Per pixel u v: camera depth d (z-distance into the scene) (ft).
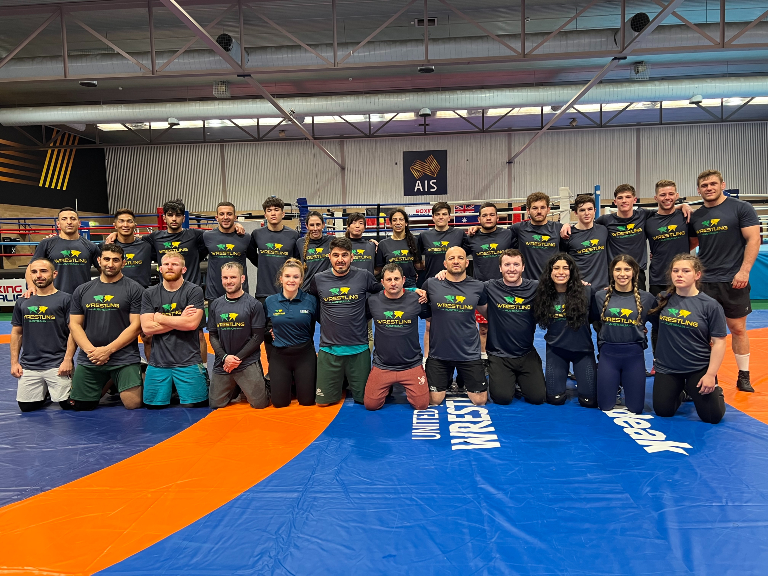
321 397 13.57
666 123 55.11
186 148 61.77
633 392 12.42
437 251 16.75
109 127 55.98
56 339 13.87
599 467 9.31
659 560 6.47
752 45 28.78
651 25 26.76
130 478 9.29
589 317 13.19
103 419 12.96
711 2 34.50
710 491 8.29
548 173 59.98
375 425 12.01
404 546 6.91
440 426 11.87
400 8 34.40
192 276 16.90
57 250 16.17
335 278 13.55
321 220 16.65
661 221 14.83
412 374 13.01
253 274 31.04
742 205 13.50
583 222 15.33
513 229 16.44
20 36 36.86
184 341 13.73
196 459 10.12
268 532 7.32
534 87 41.68
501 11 35.55
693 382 11.72
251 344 13.30
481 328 17.10
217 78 43.52
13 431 12.07
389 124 59.41
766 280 34.17
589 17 36.81
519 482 8.76
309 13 34.83
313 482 8.95
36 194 52.85
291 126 58.75
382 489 8.63
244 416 12.93
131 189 62.39
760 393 13.79
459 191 60.90
